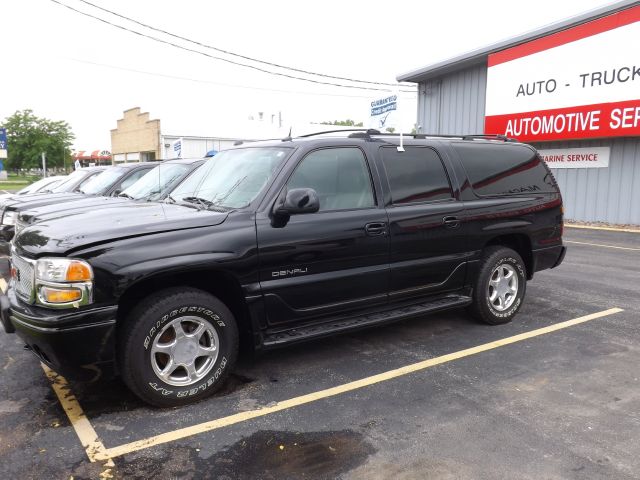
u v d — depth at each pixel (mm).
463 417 3465
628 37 12258
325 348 4766
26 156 55406
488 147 5445
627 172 13148
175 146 21781
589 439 3176
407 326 5387
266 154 4387
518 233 5445
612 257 9203
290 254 3936
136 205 4578
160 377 3529
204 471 2889
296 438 3227
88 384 4023
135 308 3475
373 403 3680
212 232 3676
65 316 3230
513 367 4289
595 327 5281
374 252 4367
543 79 14547
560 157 14844
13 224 8070
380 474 2846
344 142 4438
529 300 6320
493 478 2801
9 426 3391
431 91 20344
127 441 3197
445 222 4809
